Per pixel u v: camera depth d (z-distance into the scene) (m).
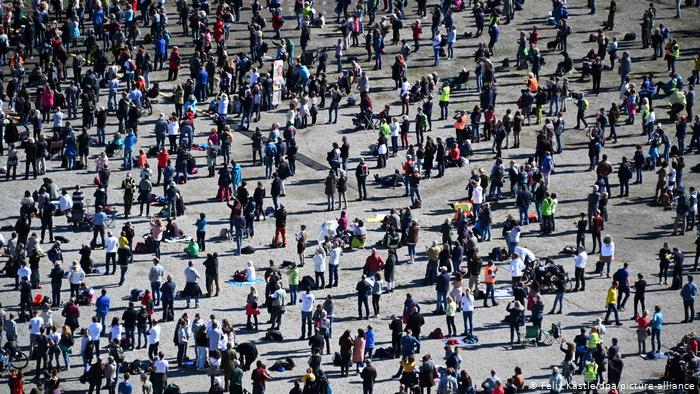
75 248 178.75
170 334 157.12
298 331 158.38
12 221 186.62
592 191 187.50
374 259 165.75
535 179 192.62
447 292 165.12
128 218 187.12
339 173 191.38
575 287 168.38
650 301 166.38
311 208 192.38
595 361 145.12
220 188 192.88
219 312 162.12
